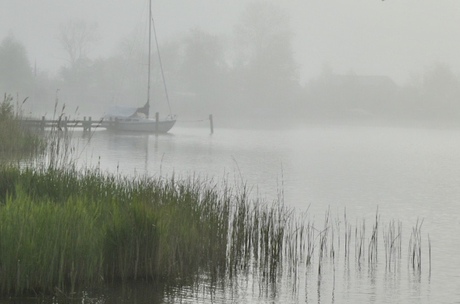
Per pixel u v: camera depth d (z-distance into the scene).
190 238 19.44
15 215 16.45
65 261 16.47
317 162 57.19
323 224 27.59
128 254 17.56
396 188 41.44
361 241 22.45
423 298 18.02
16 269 15.80
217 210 22.16
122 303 16.06
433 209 33.19
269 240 22.02
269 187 39.19
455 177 48.25
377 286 18.94
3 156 37.84
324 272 20.11
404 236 25.95
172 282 18.00
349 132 111.88
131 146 63.41
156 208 19.48
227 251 20.86
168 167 46.75
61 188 21.86
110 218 18.31
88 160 47.41
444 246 24.31
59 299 15.88
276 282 18.81
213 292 17.52
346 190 39.53
